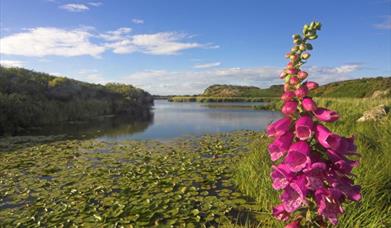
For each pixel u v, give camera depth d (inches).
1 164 409.1
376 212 183.0
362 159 226.5
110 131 742.5
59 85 1101.1
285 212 91.0
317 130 80.0
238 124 892.0
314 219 86.6
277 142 84.2
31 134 685.9
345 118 539.5
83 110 1059.3
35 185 320.5
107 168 381.7
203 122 955.3
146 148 516.1
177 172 357.4
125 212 245.8
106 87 1635.1
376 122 421.1
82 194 288.4
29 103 853.8
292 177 79.1
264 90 4837.6
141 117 1144.8
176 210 246.5
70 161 424.5
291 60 85.9
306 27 85.9
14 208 263.0
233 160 407.5
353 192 79.9
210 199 269.7
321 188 77.9
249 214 238.5
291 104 83.6
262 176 277.4
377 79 2228.1
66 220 235.0
